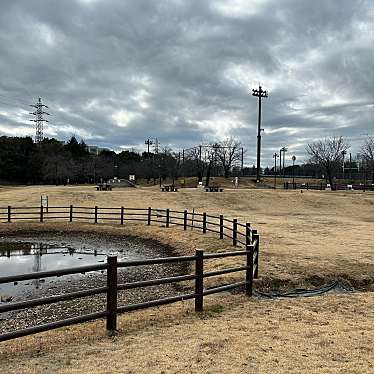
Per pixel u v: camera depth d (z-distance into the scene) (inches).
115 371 206.7
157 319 307.4
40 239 869.2
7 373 202.5
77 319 248.2
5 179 3649.1
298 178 4001.0
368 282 482.3
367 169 3432.6
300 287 451.5
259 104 2906.0
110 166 4072.3
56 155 3745.1
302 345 255.4
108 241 849.5
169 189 1993.1
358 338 272.7
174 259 299.1
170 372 207.2
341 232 919.0
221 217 778.2
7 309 211.6
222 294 403.5
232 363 221.6
